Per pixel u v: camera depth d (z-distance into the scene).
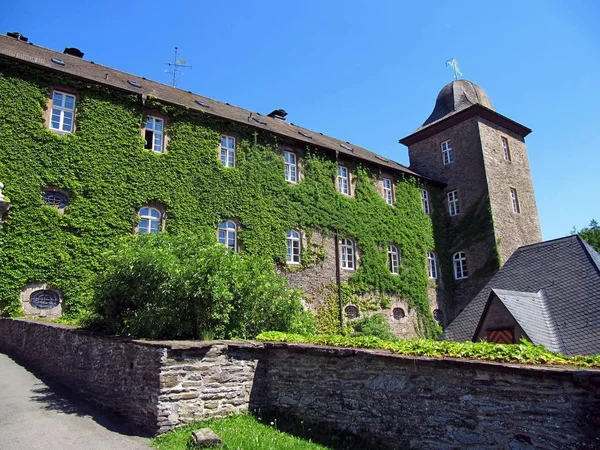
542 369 4.94
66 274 16.34
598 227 48.09
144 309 9.69
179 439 7.04
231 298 10.10
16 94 16.81
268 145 23.72
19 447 6.76
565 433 4.75
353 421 7.18
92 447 6.82
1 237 15.43
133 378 8.33
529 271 15.39
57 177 16.95
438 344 6.65
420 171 34.94
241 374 8.70
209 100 26.27
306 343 8.91
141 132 19.64
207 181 20.86
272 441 6.97
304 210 24.27
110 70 23.05
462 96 35.25
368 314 25.47
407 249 28.95
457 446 5.71
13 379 11.26
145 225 18.88
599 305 11.96
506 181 31.88
